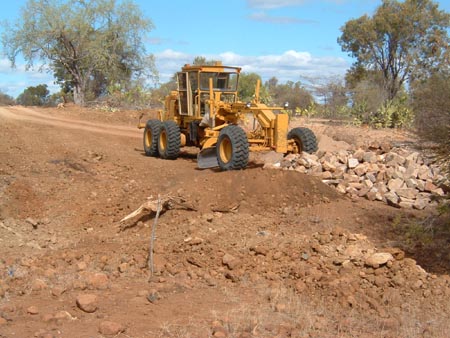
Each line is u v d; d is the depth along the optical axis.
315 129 22.66
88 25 39.09
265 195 10.95
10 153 15.50
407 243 8.73
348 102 33.31
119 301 6.92
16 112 29.66
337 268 8.12
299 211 10.34
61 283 7.57
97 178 13.61
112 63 40.59
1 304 6.72
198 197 10.96
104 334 5.83
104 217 11.22
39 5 38.84
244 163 12.45
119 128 24.89
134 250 9.07
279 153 14.24
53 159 15.07
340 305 7.11
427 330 6.34
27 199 11.80
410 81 36.75
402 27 36.66
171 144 15.83
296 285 7.65
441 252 8.50
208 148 13.72
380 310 6.91
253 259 8.47
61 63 40.78
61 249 9.39
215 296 7.29
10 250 9.31
